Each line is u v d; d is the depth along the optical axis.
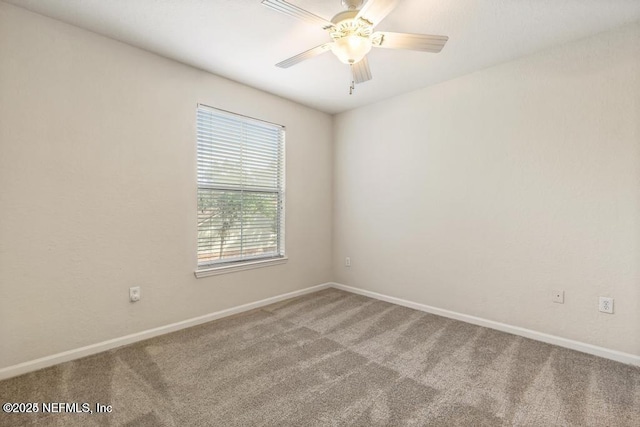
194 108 2.79
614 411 1.64
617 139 2.15
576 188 2.32
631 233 2.11
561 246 2.39
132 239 2.45
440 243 3.10
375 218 3.66
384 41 1.81
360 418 1.59
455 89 2.96
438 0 1.84
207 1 1.88
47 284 2.08
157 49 2.47
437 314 3.12
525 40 2.29
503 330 2.69
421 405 1.70
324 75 2.93
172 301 2.69
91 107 2.23
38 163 2.03
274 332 2.68
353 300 3.59
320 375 2.00
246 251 3.29
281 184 3.60
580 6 1.91
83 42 2.19
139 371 2.03
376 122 3.63
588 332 2.29
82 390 1.82
